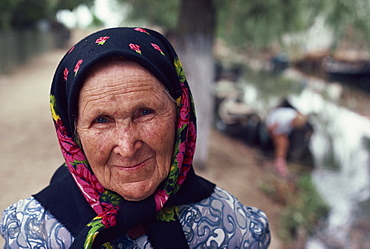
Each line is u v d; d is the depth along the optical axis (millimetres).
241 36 6559
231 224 1234
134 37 1036
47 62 18906
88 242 970
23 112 8836
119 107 972
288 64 25484
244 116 8797
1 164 5664
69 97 1003
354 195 6578
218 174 6223
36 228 1119
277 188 6238
